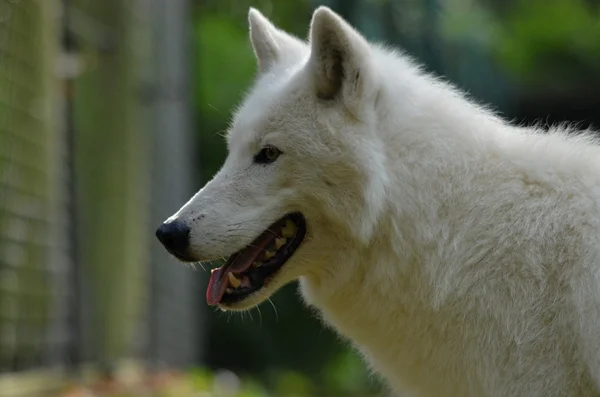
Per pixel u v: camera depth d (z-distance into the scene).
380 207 7.38
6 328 11.26
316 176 7.49
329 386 25.03
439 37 20.80
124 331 15.55
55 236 12.64
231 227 7.59
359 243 7.53
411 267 7.44
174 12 19.53
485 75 25.73
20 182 11.55
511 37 32.62
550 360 7.02
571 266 7.03
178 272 19.83
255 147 7.68
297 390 23.28
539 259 7.09
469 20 27.25
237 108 8.46
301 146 7.51
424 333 7.49
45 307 12.48
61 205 13.37
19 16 11.25
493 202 7.33
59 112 13.18
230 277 7.76
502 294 7.14
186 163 20.94
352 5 19.55
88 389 12.80
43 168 12.24
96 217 14.88
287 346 27.78
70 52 13.59
